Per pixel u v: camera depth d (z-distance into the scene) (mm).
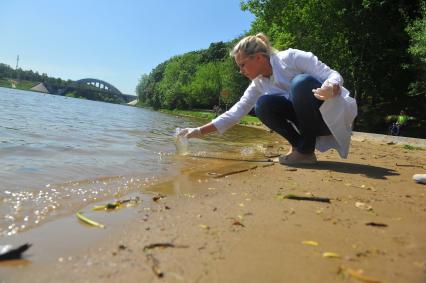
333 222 2252
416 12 21391
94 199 2705
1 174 3340
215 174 3793
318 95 3873
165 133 9875
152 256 1707
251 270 1593
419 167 4973
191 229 2061
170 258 1688
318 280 1524
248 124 25172
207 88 59875
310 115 4250
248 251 1782
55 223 2152
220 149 6414
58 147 5359
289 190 3080
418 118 23219
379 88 23844
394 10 22234
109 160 4504
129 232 2008
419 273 1610
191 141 7543
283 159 4664
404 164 5258
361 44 22688
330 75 4062
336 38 22734
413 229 2193
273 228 2107
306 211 2467
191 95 64812
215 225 2133
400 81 23797
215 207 2508
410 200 2904
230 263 1651
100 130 9156
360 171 4219
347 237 2008
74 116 15609
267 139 9992
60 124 10094
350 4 22328
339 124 4070
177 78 80938
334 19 22266
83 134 7668
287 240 1935
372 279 1521
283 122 4594
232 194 2904
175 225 2125
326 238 1982
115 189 3035
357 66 23109
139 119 19719
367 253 1805
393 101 25094
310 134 4414
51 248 1791
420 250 1869
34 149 5016
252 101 4648
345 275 1568
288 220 2258
